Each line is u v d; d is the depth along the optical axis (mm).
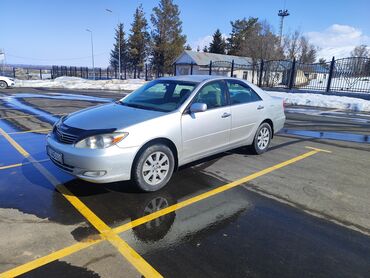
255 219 3727
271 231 3469
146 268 2799
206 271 2779
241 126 5660
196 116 4793
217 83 5359
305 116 12219
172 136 4457
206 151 5078
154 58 59000
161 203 4098
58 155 4098
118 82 33281
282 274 2766
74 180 4762
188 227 3521
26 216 3678
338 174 5289
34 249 3039
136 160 4141
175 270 2781
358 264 2928
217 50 71062
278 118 6656
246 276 2730
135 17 60250
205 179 4934
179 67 53375
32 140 7219
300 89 22188
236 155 6234
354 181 4984
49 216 3689
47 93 20047
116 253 3008
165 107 4770
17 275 2670
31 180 4746
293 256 3025
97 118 4367
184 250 3084
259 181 4898
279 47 44531
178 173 5164
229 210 3939
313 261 2957
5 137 7492
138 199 4188
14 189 4414
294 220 3721
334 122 10805
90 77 56344
